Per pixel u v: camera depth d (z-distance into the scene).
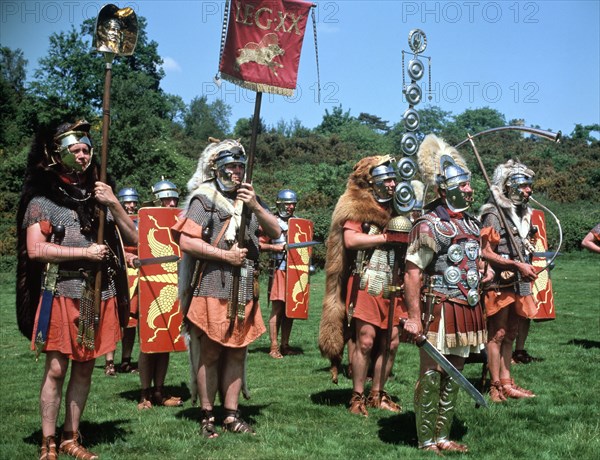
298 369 8.39
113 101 31.58
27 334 4.81
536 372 7.78
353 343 6.45
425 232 4.90
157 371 6.50
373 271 6.05
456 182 5.04
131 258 6.59
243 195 5.19
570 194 38.78
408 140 5.90
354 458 4.79
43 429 4.67
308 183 36.88
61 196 4.73
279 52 5.31
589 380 7.31
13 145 39.12
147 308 6.45
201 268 5.24
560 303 14.62
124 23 4.86
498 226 6.67
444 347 4.95
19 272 4.76
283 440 5.19
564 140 55.66
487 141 57.03
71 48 37.78
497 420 5.73
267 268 20.94
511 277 6.53
